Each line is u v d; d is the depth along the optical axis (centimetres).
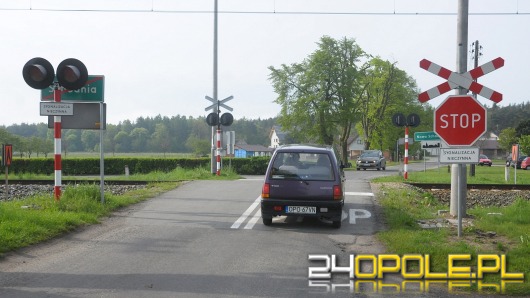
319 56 5375
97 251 782
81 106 1202
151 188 1700
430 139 2347
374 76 6400
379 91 6475
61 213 1027
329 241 884
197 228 994
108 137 12144
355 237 923
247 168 3759
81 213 1050
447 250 754
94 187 1266
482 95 888
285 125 5650
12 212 938
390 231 955
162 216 1137
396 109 6425
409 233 912
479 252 748
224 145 2655
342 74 5403
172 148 12588
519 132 9288
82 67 1088
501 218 1077
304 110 5441
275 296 572
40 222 916
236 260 734
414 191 1681
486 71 888
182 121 13150
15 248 776
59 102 1101
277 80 5631
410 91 6681
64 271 664
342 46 5459
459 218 880
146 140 12288
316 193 1003
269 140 14625
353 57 5459
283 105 5625
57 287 593
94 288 591
